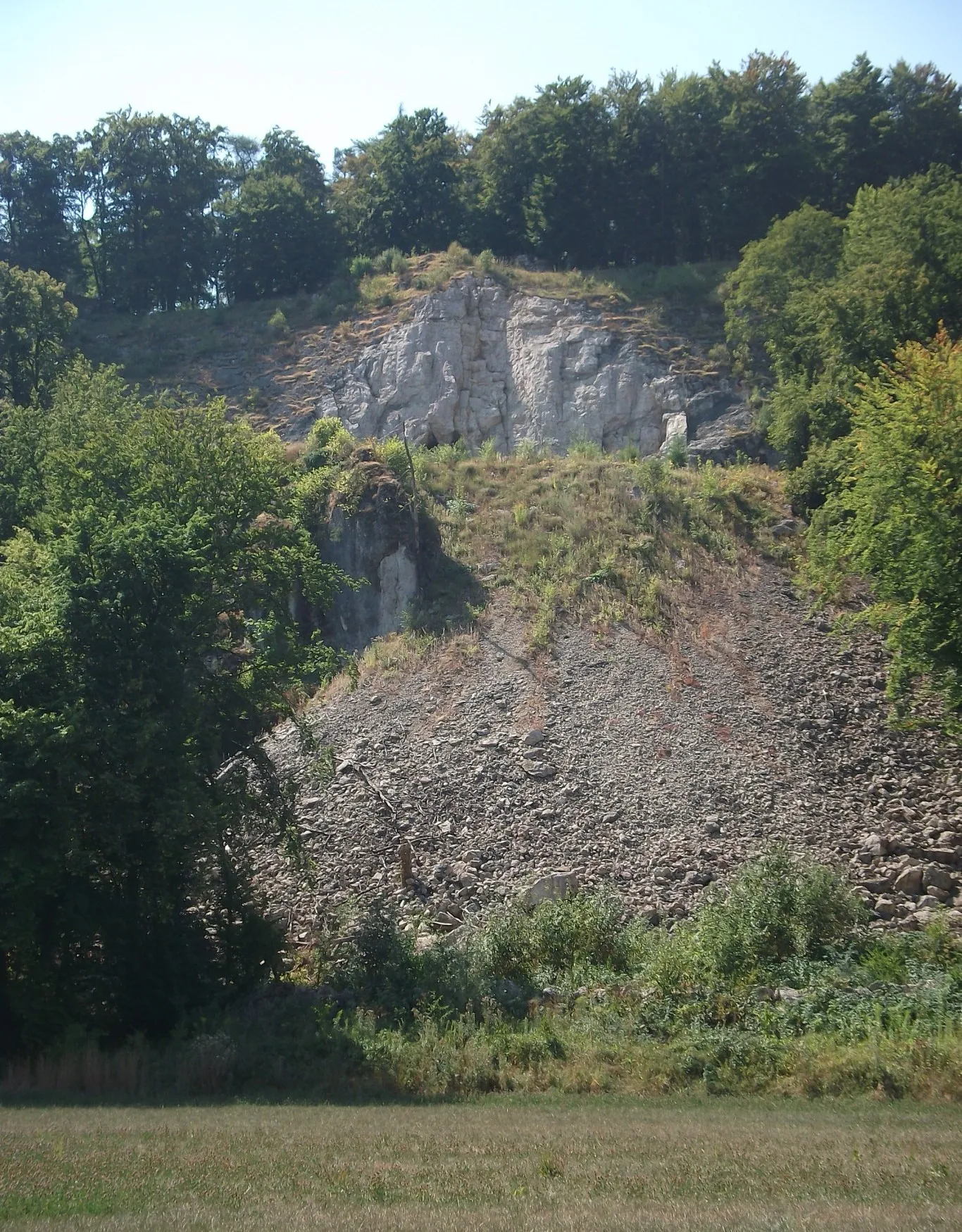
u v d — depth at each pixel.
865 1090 14.20
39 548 22.80
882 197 41.91
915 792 23.84
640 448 46.41
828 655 29.09
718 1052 15.16
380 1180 9.50
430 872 22.66
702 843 22.56
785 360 41.38
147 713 18.64
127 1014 18.31
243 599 21.72
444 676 29.41
